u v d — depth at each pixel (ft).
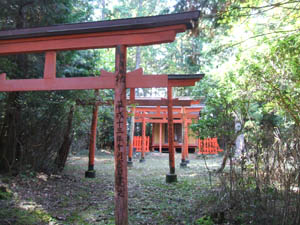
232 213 13.74
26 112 21.31
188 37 15.81
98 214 15.07
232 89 19.88
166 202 17.62
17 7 19.42
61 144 25.07
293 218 11.41
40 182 20.22
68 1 20.47
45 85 13.04
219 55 21.95
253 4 15.49
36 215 14.03
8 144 20.72
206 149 49.78
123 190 11.83
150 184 23.82
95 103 24.84
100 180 25.00
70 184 21.72
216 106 20.17
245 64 17.97
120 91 12.06
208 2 14.60
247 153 14.61
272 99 17.31
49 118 22.39
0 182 17.62
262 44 16.57
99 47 12.72
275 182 12.92
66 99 22.07
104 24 12.03
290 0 13.05
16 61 20.38
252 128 19.13
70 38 12.81
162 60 71.36
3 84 13.52
